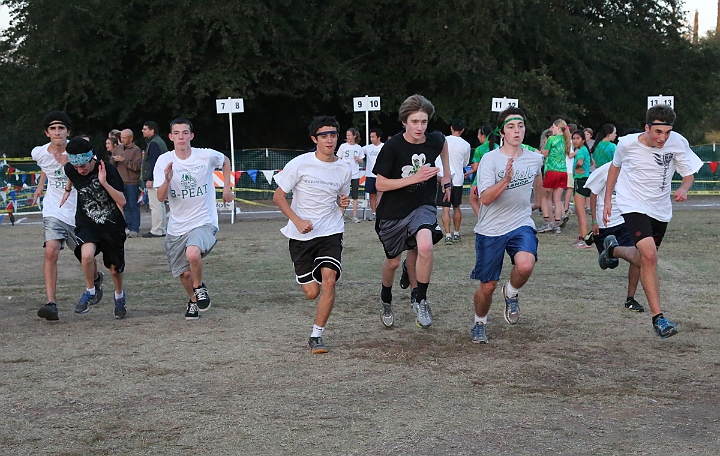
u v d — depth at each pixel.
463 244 12.56
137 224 14.87
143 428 4.50
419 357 5.96
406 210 6.61
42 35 25.80
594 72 29.31
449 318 7.32
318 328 6.16
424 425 4.49
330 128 6.08
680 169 6.55
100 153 28.14
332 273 6.06
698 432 4.38
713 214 17.72
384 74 27.64
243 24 24.62
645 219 6.45
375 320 7.25
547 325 6.99
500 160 6.05
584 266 10.26
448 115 27.16
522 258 6.07
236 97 24.92
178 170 7.14
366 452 4.10
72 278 9.96
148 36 24.88
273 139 30.73
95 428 4.51
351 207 20.17
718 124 46.66
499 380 5.37
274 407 4.83
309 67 26.62
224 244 13.17
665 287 8.79
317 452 4.11
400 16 27.22
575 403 4.88
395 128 30.00
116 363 5.88
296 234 6.19
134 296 8.65
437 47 26.30
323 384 5.29
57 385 5.34
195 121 28.80
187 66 25.72
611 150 13.16
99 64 25.91
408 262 7.14
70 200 7.53
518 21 27.58
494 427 4.46
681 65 31.55
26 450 4.20
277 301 8.20
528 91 27.48
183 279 7.41
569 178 14.43
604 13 31.48
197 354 6.10
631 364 5.76
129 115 27.25
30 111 27.12
